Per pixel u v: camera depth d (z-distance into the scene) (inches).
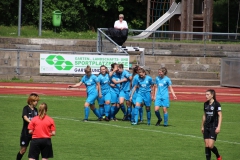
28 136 1109.1
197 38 3592.5
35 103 1114.7
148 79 1622.8
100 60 2687.0
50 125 1036.5
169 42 3262.8
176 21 3715.6
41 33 3516.2
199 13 3703.3
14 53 2896.2
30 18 4111.7
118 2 4210.1
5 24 4111.7
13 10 4116.6
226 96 2488.9
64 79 2704.2
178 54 3157.0
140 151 1289.4
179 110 1999.3
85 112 1670.8
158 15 4136.3
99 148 1309.1
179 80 2834.6
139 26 4411.9
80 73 2716.5
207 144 1165.1
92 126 1594.5
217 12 4739.2
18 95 2217.0
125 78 1702.8
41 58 2701.8
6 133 1444.4
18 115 1734.7
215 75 2938.0
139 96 1631.4
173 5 3634.4
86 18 4229.8
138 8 4382.4
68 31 4067.4
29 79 2701.8
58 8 4010.8
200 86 2822.3
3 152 1239.5
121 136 1460.4
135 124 1641.2
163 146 1354.6
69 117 1748.3
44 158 1035.3
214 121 1166.3
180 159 1222.9
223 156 1270.9
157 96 1624.0
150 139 1433.3
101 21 4355.3
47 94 2300.7
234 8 4690.0
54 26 3855.8
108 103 1692.9
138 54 2903.5
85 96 2292.1
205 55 3179.1
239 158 1256.2
